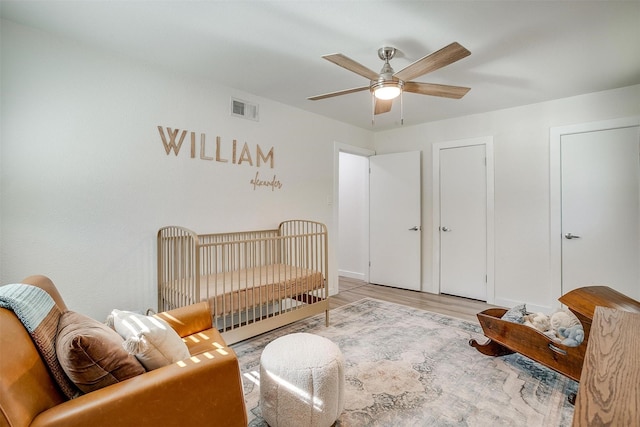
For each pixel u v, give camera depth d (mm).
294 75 2867
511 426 1665
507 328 2193
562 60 2545
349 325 3090
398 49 2371
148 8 1895
